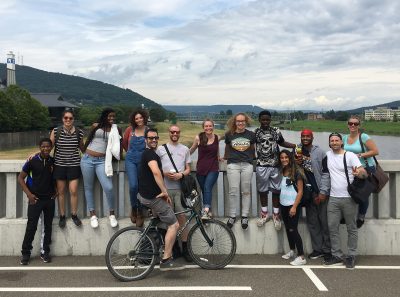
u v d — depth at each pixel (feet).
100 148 20.17
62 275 17.69
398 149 146.61
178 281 16.93
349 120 19.92
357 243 19.89
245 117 20.17
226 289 16.05
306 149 19.61
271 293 15.67
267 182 20.22
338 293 15.66
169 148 19.24
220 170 21.24
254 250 20.68
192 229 18.39
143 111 19.83
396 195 20.93
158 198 16.94
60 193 20.30
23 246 19.07
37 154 19.24
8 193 20.88
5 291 15.88
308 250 20.59
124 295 15.52
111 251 17.15
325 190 18.86
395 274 17.70
